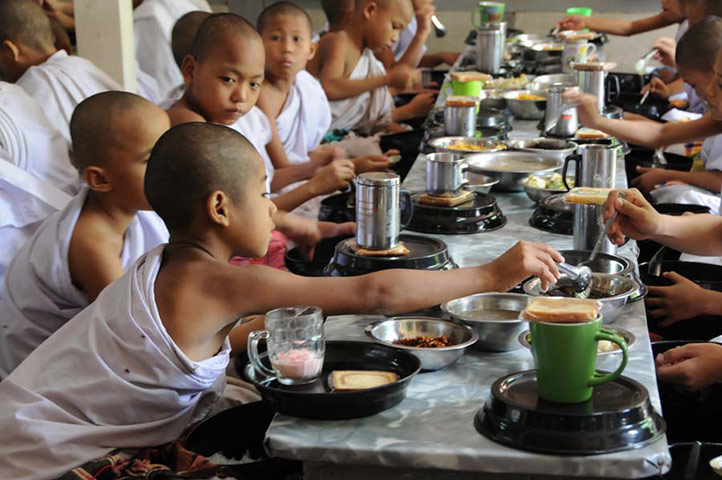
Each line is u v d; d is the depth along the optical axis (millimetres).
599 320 1584
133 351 1858
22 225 2967
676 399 2076
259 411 1979
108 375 1869
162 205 1950
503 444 1562
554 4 8430
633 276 2293
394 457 1561
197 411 2092
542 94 4621
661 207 3396
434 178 2822
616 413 1537
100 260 2430
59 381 1897
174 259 1944
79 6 3830
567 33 5730
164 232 2750
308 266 2820
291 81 4480
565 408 1576
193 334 1891
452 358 1861
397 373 1840
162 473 1736
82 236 2441
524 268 1965
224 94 3303
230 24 3279
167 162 1922
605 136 3900
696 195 3691
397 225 2359
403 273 1955
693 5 4555
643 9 8359
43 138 3289
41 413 1867
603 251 2469
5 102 3254
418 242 2482
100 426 1878
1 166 2920
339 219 3391
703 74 3561
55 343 1971
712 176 3885
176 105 3395
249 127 3949
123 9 3850
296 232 3139
